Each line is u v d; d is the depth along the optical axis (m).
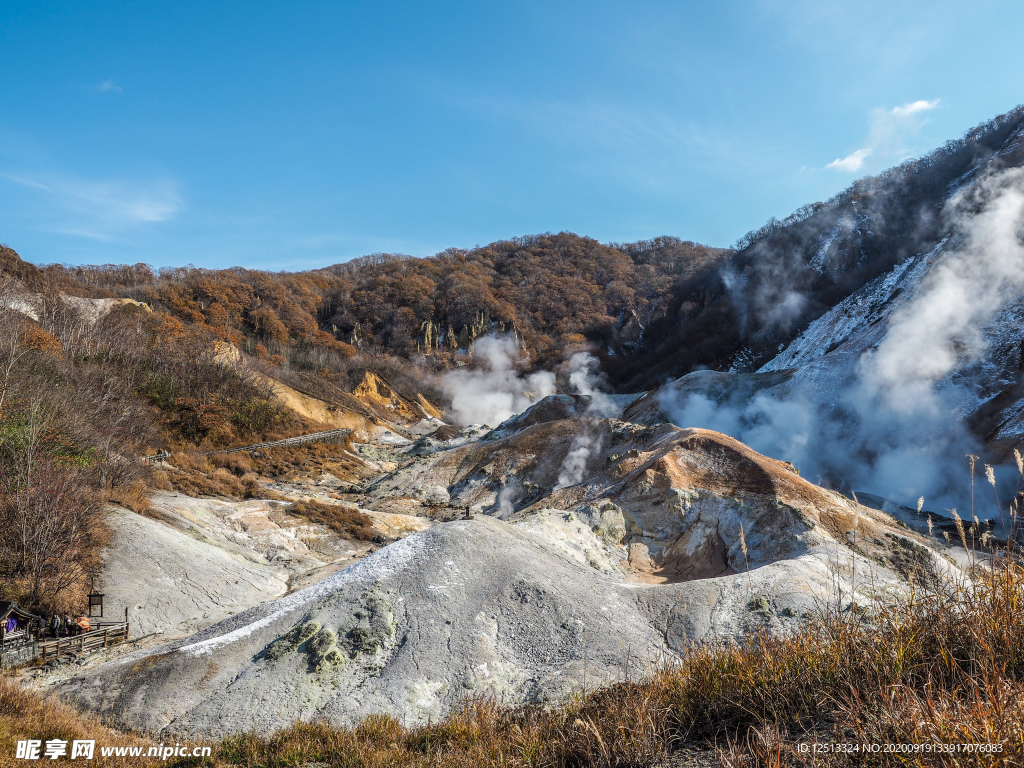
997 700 4.05
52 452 29.83
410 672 16.84
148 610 24.34
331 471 58.91
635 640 18.44
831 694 5.43
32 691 15.25
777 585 20.84
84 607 22.89
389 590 20.14
